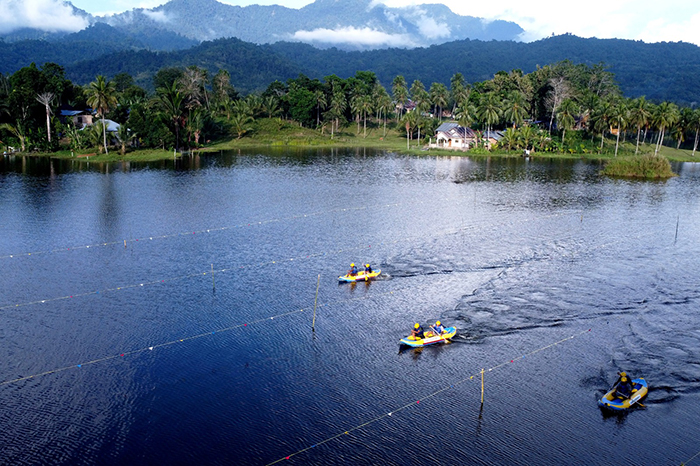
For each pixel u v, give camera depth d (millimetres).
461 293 54094
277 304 51531
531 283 56781
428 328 46688
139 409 36062
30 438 33250
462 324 47625
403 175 128000
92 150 154875
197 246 68500
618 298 53188
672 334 46031
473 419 35500
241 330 46500
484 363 41906
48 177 116375
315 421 35156
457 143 195125
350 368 41062
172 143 162125
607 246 70312
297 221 81188
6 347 43156
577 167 146750
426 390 38562
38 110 167125
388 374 40344
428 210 89688
